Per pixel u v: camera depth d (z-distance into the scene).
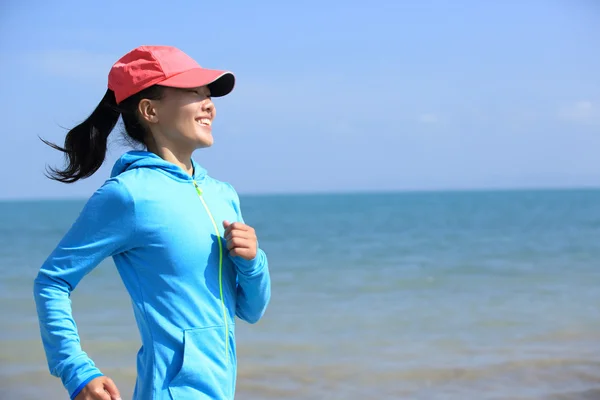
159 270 2.05
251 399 6.18
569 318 9.63
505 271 15.33
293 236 28.20
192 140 2.24
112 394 1.95
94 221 2.02
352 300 11.59
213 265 2.13
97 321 9.66
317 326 9.28
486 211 54.88
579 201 85.38
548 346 7.98
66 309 2.01
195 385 2.03
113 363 7.39
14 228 34.84
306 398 6.20
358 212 58.66
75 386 1.92
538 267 15.98
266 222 41.28
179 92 2.21
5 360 7.61
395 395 6.24
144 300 2.06
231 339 2.18
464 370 6.97
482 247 21.56
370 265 17.03
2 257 19.58
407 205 79.69
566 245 21.75
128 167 2.17
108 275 14.14
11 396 6.34
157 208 2.05
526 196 128.50
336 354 7.71
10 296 12.34
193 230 2.09
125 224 2.02
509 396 6.12
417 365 7.20
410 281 13.91
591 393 6.15
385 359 7.47
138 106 2.23
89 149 2.35
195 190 2.19
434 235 27.41
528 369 6.97
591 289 12.42
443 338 8.48
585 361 7.24
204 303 2.09
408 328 9.11
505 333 8.70
